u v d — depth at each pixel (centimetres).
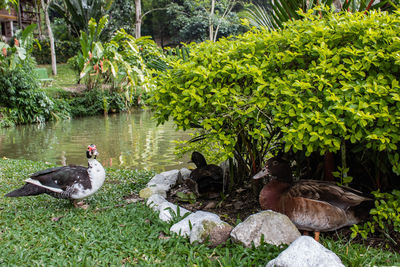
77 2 2391
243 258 299
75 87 1994
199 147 529
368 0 509
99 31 1703
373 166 401
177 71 398
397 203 320
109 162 822
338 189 321
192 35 3125
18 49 1453
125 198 488
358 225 342
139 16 2508
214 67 367
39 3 2923
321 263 252
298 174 426
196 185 453
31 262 298
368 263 284
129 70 1410
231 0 3288
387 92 289
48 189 402
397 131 290
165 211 398
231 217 406
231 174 457
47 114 1647
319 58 317
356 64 302
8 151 988
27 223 382
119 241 332
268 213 321
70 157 898
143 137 1171
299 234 313
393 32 304
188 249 318
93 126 1455
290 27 368
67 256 307
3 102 1548
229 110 343
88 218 394
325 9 374
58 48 3009
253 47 363
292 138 315
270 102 333
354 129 298
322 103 309
